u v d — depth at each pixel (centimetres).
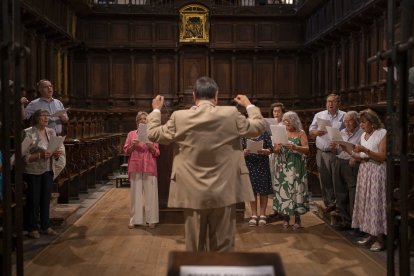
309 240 579
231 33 1673
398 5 941
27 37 1202
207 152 329
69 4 1495
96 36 1648
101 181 1154
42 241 574
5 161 293
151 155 644
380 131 525
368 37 1198
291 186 627
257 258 196
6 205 293
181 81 1670
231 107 346
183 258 195
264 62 1698
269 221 690
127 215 740
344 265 477
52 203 684
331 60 1501
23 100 608
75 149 875
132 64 1667
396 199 514
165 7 1650
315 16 1560
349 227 626
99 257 509
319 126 650
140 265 481
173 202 338
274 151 636
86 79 1664
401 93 293
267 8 1667
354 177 596
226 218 340
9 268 293
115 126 1652
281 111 711
